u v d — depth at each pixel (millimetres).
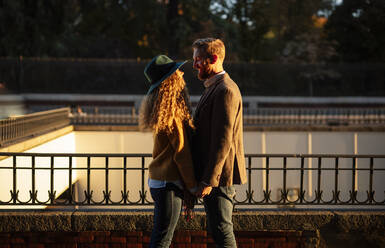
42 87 25391
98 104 25203
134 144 14141
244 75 26219
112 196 14039
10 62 24922
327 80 29438
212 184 2568
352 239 3834
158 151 2695
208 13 34719
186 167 2605
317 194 4156
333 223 3816
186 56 33781
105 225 3744
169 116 2559
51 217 3729
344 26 34812
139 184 13914
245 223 3771
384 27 33188
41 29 29781
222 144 2561
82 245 3797
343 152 14875
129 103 25250
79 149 14156
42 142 10031
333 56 35062
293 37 37031
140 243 3807
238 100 2639
